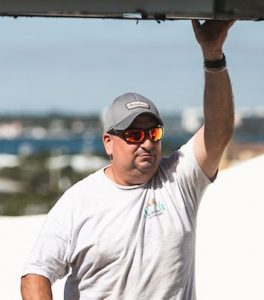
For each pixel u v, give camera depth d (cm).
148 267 1071
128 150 1080
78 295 1112
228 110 1095
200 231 2036
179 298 1077
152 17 875
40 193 8662
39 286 1091
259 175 2198
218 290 1858
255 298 1822
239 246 1969
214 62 1080
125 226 1076
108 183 1098
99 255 1080
